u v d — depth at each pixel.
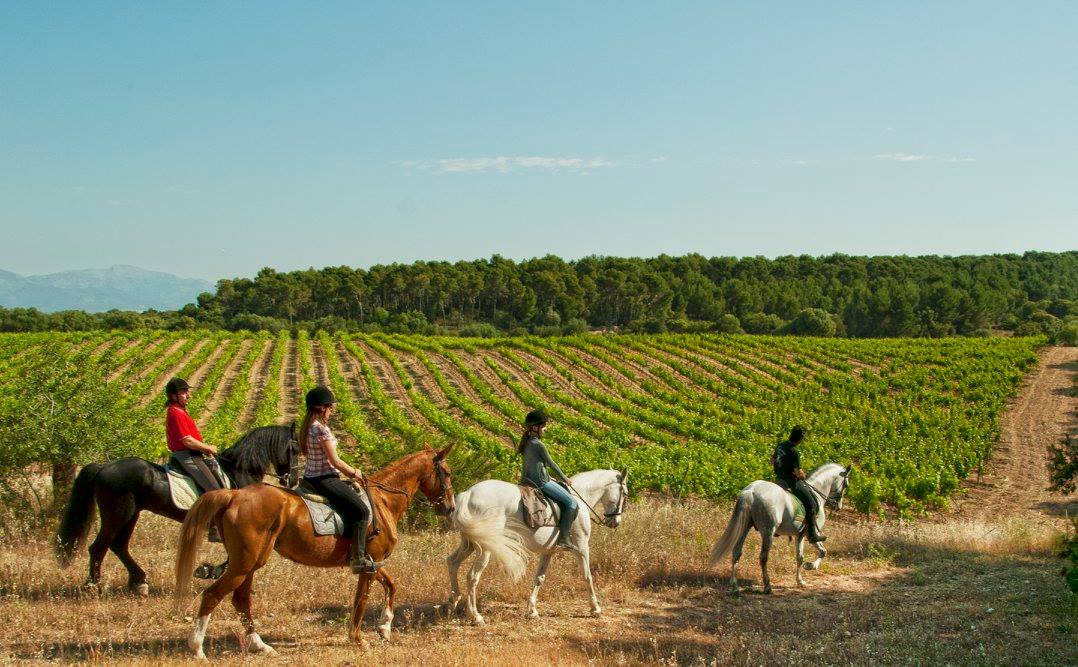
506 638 7.98
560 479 9.04
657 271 163.50
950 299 124.25
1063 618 8.83
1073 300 137.88
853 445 31.62
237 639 7.52
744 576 11.50
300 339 76.00
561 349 66.06
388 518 7.91
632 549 11.54
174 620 7.95
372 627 8.19
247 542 6.80
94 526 11.26
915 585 11.20
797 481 11.30
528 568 10.69
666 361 61.16
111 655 6.79
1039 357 62.41
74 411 11.09
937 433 33.91
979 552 14.00
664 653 7.66
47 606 8.03
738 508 10.70
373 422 38.59
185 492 8.70
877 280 162.62
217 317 117.94
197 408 39.91
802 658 7.27
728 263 177.75
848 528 16.45
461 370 57.09
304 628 8.00
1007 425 38.16
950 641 8.03
